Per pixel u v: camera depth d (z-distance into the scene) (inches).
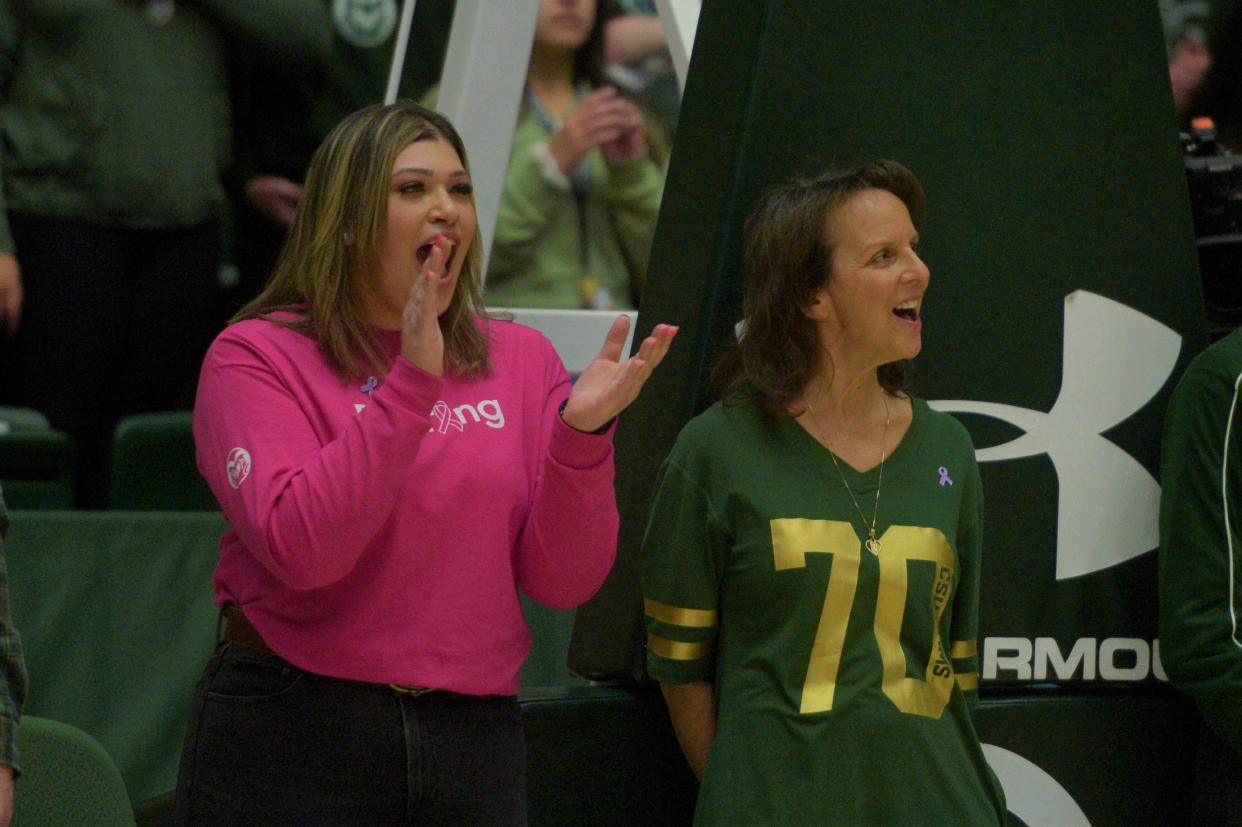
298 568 301.3
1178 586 414.3
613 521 332.2
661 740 411.8
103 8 689.6
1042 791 433.7
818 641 367.9
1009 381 437.7
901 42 429.7
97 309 702.5
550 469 322.3
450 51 557.6
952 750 372.5
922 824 361.7
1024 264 439.8
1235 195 492.7
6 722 267.7
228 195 785.6
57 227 695.1
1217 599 408.8
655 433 421.4
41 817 302.5
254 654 318.3
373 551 315.3
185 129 711.7
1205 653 407.5
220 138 741.3
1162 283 450.6
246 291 797.9
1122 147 449.1
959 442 395.9
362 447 299.3
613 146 613.6
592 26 611.8
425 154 329.7
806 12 420.2
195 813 315.3
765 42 415.8
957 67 435.2
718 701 378.9
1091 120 446.9
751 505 374.0
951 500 386.0
